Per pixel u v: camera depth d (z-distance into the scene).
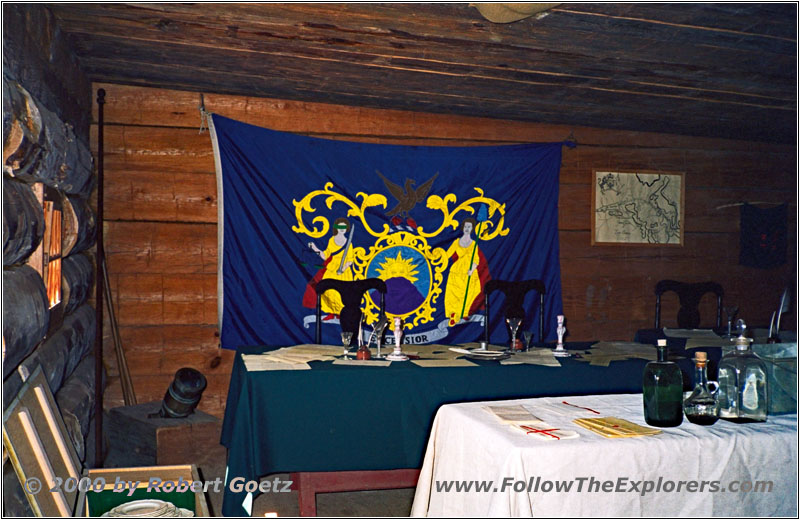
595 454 1.59
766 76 3.63
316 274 4.48
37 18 2.61
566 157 5.03
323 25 2.98
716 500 1.65
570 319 5.04
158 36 3.21
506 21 2.66
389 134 4.71
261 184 4.38
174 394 3.74
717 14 2.79
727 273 5.35
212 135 4.31
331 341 4.49
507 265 4.80
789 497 1.69
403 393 2.81
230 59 3.57
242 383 2.92
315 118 4.58
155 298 4.38
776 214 5.41
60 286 2.91
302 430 2.72
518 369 2.91
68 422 2.69
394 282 4.62
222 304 4.34
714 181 5.32
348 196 4.54
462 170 4.72
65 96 3.21
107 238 4.29
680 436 1.66
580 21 2.88
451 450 1.89
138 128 4.32
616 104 4.31
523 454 1.55
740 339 1.85
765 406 1.80
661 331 4.01
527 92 4.07
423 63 3.51
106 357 4.28
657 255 5.20
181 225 4.41
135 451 3.74
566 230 5.04
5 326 1.78
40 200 2.38
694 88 3.89
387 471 2.85
